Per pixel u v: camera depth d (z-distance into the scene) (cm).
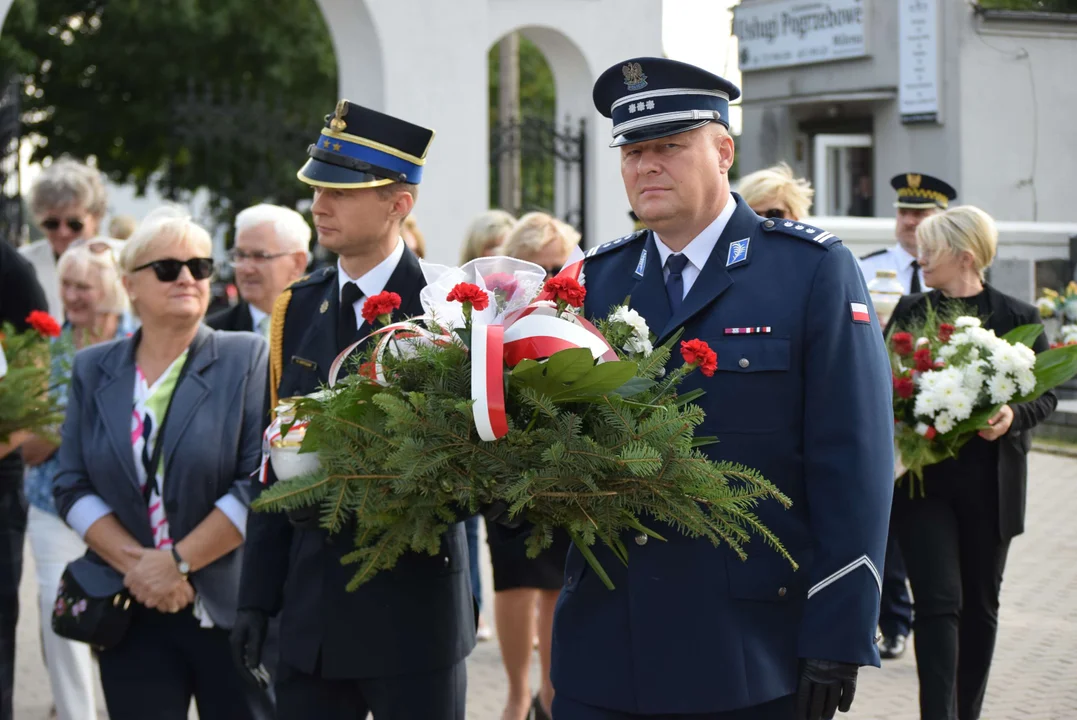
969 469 453
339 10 1255
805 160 1884
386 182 346
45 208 618
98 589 375
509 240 523
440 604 338
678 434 265
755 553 285
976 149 1709
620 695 289
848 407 280
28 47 2097
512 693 488
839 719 525
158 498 385
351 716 345
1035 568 780
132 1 2073
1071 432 1236
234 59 2216
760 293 290
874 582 278
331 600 335
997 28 1702
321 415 290
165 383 395
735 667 282
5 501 472
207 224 1527
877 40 1745
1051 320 1182
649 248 308
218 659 383
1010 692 556
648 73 288
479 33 1270
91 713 497
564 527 290
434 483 279
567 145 1343
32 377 447
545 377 266
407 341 288
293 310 365
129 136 2236
